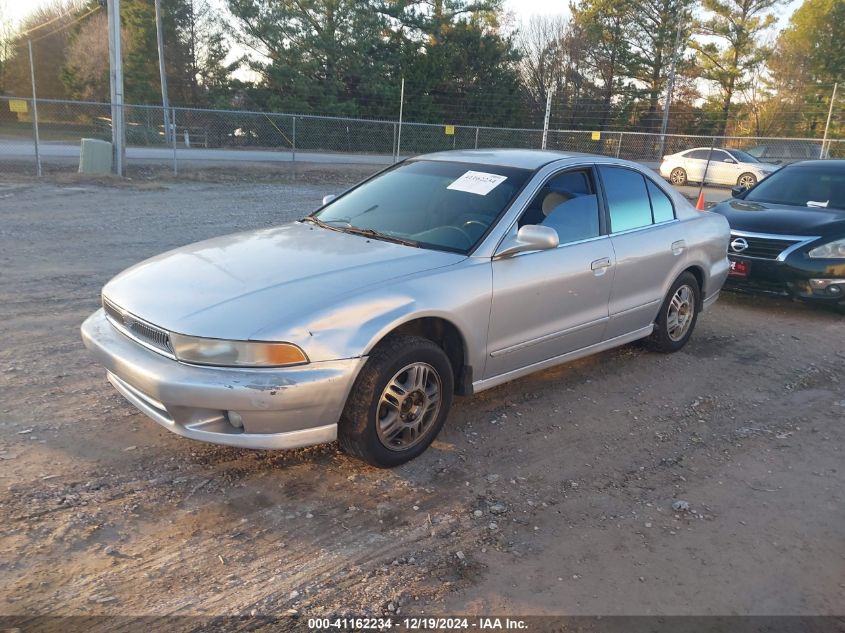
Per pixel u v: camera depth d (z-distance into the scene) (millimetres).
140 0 40969
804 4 45000
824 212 7441
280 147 34969
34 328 5484
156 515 3129
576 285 4391
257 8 38406
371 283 3473
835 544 3186
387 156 30984
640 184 5207
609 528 3223
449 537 3088
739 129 46188
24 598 2557
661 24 43312
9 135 34000
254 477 3490
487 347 3938
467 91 42500
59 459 3533
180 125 36469
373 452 3449
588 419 4414
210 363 3096
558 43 46938
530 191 4277
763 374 5402
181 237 9719
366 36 39750
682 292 5582
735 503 3498
